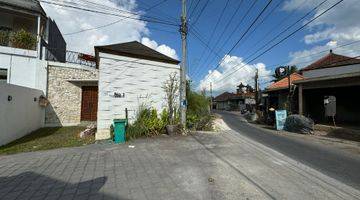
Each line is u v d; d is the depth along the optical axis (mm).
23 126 11445
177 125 12375
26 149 8820
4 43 14062
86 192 4883
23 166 6652
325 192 5152
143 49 13523
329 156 8773
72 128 14148
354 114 19844
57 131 12984
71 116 15422
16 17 16344
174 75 13477
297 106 20906
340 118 20453
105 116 11133
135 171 6227
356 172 6777
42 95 14227
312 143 11719
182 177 5793
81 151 8453
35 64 14180
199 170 6344
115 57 11562
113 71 11492
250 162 7297
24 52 13867
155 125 11867
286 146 10555
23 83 13781
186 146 9422
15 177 5770
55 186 5203
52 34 18219
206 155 8008
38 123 13805
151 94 12625
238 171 6355
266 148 9727
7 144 9602
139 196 4707
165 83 13141
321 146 10914
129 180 5566
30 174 5984
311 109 21266
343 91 20578
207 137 11688
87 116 15953
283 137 13617
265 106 27688
